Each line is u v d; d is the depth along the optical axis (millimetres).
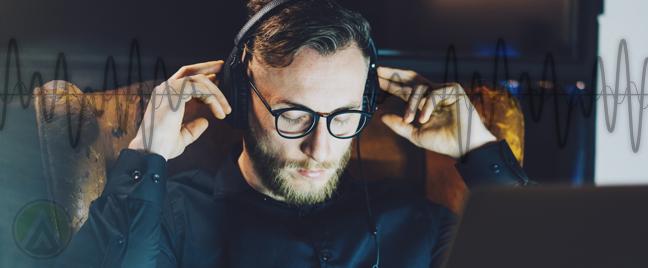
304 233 1159
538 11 1368
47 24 1183
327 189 1182
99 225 1049
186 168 1136
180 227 1127
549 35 1378
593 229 321
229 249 1135
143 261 1037
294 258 1146
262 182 1163
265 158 1159
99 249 1038
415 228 1208
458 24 1318
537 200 334
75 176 1124
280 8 1136
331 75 1151
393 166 1209
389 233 1196
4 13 1178
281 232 1153
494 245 331
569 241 321
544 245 323
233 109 1150
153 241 1052
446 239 1216
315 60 1144
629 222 320
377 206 1198
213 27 1175
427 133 1222
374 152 1201
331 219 1178
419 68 1261
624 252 315
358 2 1188
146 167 1071
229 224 1144
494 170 1216
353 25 1169
